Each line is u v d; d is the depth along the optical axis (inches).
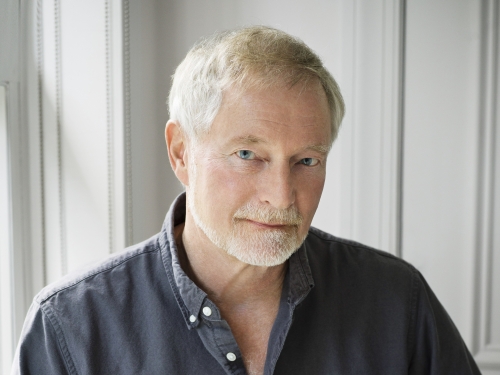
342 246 42.4
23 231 61.0
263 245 31.4
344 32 60.8
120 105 59.1
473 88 58.8
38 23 59.2
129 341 34.8
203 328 34.2
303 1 62.6
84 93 59.6
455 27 58.7
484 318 61.0
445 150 60.3
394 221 61.5
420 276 42.3
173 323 35.0
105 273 37.1
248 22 64.2
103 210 60.5
